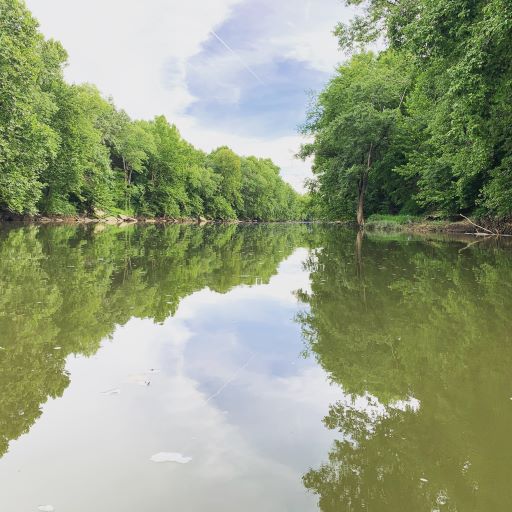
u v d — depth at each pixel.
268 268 10.04
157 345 4.35
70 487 2.13
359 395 3.27
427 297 6.55
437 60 13.07
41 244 14.10
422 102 21.33
